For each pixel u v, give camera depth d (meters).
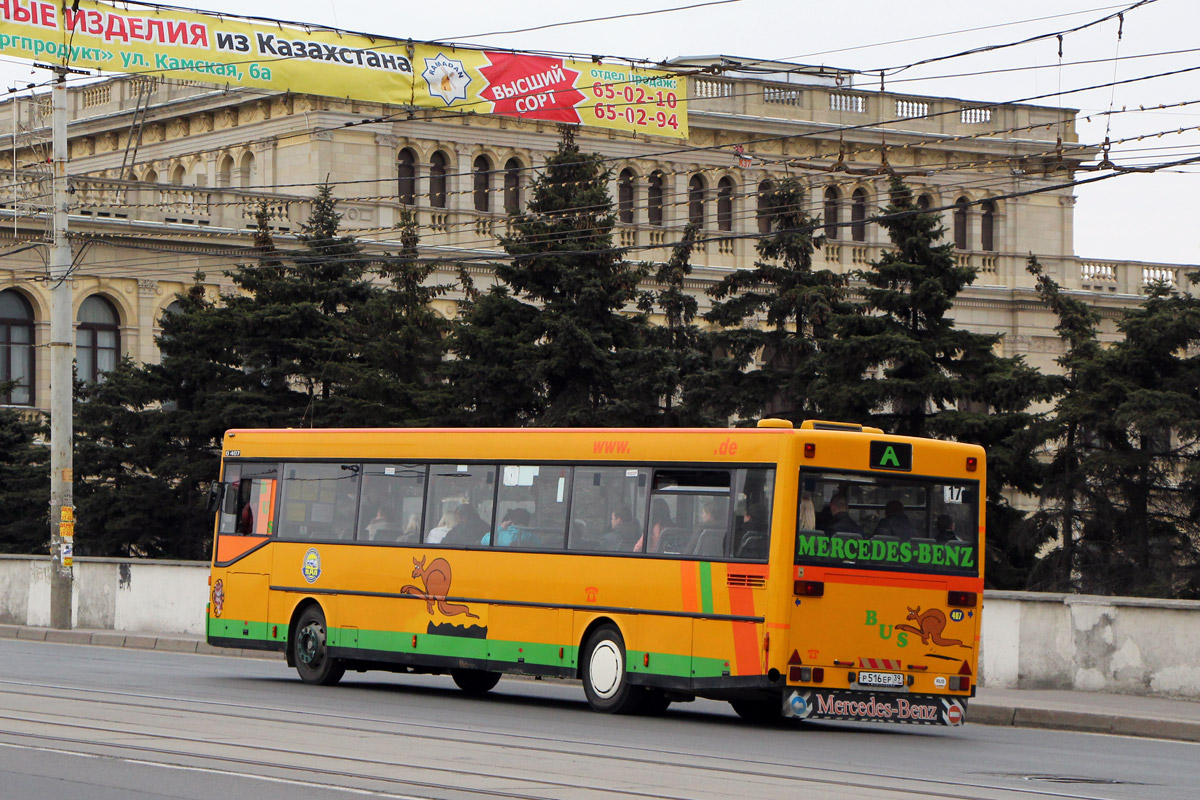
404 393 48.56
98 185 62.47
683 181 73.31
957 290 45.59
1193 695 23.33
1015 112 78.12
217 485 27.20
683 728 20.20
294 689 24.22
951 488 21.28
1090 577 43.72
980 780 15.71
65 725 18.03
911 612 20.81
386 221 65.94
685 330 47.88
